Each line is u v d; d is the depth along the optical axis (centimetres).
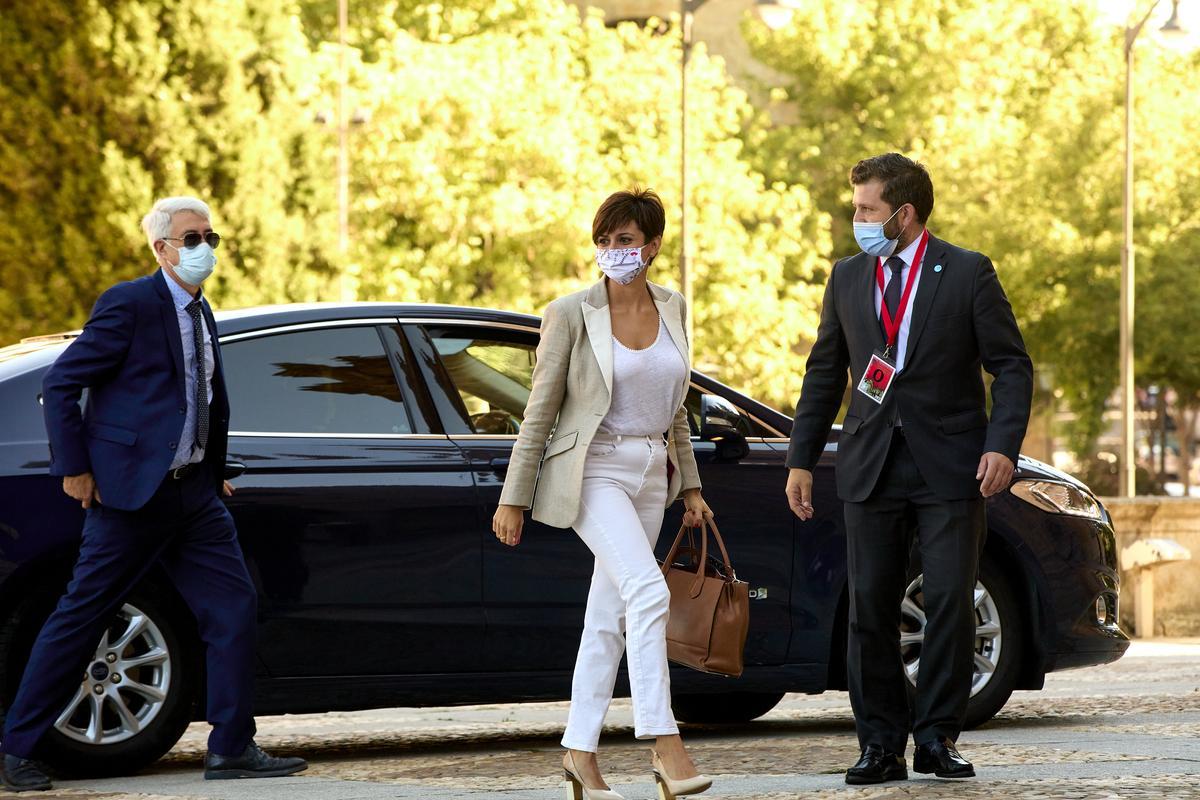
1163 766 1381
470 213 8175
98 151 4728
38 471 1490
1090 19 10112
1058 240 8700
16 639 1512
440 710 2228
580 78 9156
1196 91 9125
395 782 1423
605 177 8575
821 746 1644
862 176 1339
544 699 1652
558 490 1209
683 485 1267
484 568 1608
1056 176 8844
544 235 8262
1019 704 2034
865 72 10169
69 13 4703
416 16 9125
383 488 1581
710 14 11331
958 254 1340
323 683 1567
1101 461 9106
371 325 1636
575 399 1223
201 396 1446
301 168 5175
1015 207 8900
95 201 4728
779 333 8938
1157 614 3544
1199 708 1947
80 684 1487
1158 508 3516
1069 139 8819
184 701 1545
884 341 1345
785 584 1711
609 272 1213
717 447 1683
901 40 10231
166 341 1434
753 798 1249
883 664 1348
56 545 1487
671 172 8694
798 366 9038
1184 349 8538
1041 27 10131
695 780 1166
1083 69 9381
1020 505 1781
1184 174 8669
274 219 5019
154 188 4828
